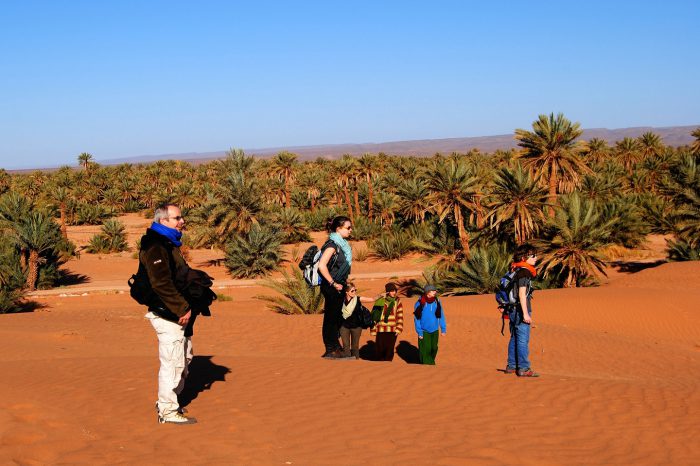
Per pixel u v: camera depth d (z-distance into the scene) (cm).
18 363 864
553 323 1919
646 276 3000
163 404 524
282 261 4847
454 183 3466
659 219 3938
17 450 421
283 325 1706
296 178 8438
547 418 620
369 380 747
